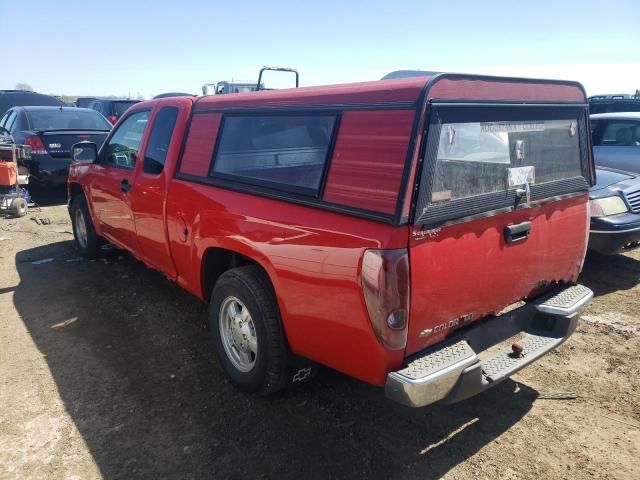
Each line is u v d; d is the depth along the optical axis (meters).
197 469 2.74
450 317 2.58
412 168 2.26
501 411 3.28
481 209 2.59
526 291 3.07
